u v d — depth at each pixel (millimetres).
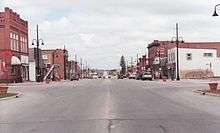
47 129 14688
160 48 129625
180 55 107812
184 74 107688
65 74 145375
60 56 147125
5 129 15094
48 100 31188
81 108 23156
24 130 14664
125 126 14945
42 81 92062
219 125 15094
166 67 119000
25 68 92625
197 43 131000
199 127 14555
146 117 17875
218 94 33750
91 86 62188
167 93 38344
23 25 91625
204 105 24266
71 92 43594
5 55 78250
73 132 13734
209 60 109438
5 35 78562
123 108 22547
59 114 20016
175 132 13422
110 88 52344
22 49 90188
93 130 14047
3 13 79000
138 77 120625
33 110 22891
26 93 42844
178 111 20562
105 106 24047
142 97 32406
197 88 47906
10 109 23984
